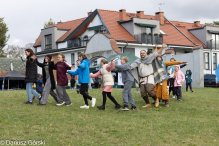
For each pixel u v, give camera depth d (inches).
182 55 1102.4
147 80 426.6
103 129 301.3
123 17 1562.5
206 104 480.1
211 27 1798.7
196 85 1043.3
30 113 360.5
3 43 1983.3
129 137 276.5
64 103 446.3
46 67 430.6
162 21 1793.8
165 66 450.0
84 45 1551.4
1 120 323.6
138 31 1502.2
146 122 337.1
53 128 298.0
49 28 1742.1
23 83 1528.1
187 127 319.0
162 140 270.1
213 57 1807.3
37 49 1876.2
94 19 1557.6
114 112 393.7
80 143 256.2
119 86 1008.9
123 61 401.4
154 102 471.8
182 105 467.5
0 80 1444.4
